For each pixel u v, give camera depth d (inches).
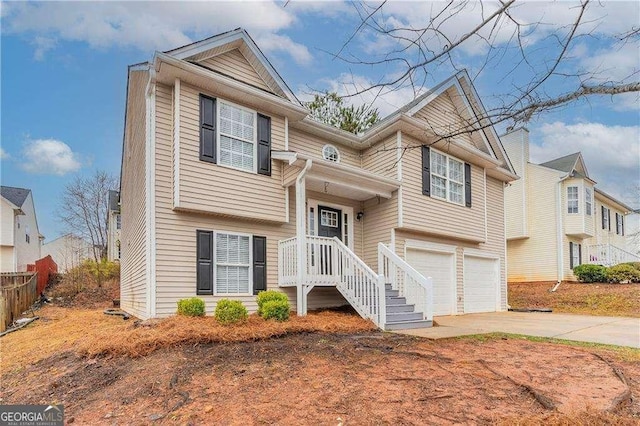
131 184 483.2
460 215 524.4
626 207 1100.5
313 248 403.5
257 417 141.1
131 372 200.5
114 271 853.2
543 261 841.5
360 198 482.0
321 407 147.3
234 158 372.2
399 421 133.3
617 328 351.9
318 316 363.9
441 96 504.1
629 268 736.3
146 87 359.9
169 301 332.5
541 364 200.2
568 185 845.2
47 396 185.0
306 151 458.6
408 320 354.3
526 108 142.9
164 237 336.2
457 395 155.6
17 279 693.3
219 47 375.9
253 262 385.1
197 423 139.6
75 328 351.3
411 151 468.4
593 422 126.6
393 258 407.5
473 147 546.9
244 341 249.3
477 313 545.3
